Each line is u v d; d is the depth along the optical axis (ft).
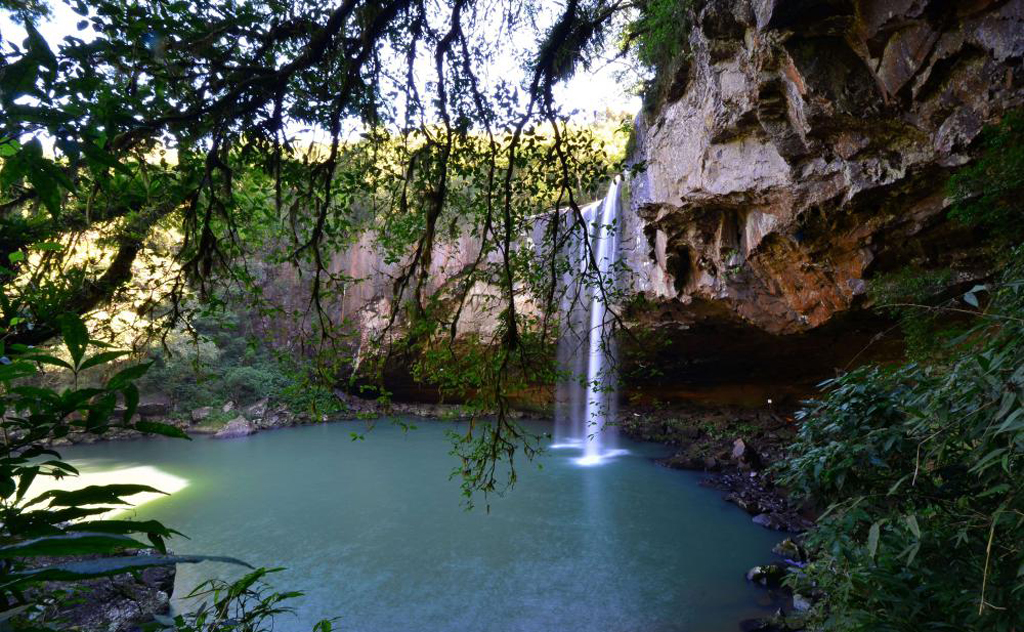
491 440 13.15
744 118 33.58
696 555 29.12
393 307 13.21
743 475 43.75
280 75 9.91
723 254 40.75
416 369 13.65
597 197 58.85
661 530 32.91
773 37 27.76
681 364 58.18
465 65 11.87
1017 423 4.86
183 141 9.52
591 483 43.27
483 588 25.77
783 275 38.19
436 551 30.22
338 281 13.48
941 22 23.04
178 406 69.87
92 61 6.17
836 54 27.37
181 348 67.56
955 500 7.93
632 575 26.86
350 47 10.82
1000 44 21.54
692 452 51.19
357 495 41.22
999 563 6.81
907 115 26.30
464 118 12.76
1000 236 23.70
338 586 26.17
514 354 13.29
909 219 29.73
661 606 23.77
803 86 28.09
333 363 13.48
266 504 39.40
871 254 32.30
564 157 12.58
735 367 58.13
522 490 41.52
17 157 2.96
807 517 33.35
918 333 22.12
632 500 38.83
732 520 34.40
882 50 25.43
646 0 38.91
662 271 47.29
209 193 11.20
